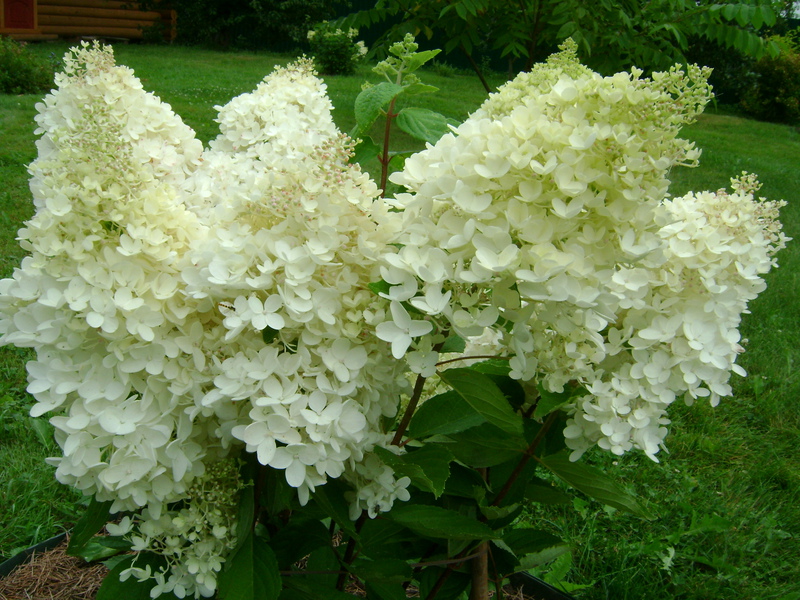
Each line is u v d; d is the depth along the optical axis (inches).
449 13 71.2
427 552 28.8
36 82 185.9
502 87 28.6
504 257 18.2
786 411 65.7
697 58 283.4
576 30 64.3
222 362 20.3
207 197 28.7
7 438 52.0
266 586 21.0
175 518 21.3
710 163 168.6
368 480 22.3
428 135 28.6
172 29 336.5
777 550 47.8
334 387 19.8
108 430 19.2
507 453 25.3
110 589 22.5
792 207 137.4
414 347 20.1
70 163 20.9
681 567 45.0
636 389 21.7
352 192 20.8
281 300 19.4
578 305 18.3
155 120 29.4
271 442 18.6
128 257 20.7
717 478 54.8
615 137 18.5
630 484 51.6
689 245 23.1
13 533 42.8
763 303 90.3
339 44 264.7
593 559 43.8
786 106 267.9
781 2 70.8
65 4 317.1
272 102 36.1
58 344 20.4
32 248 20.7
